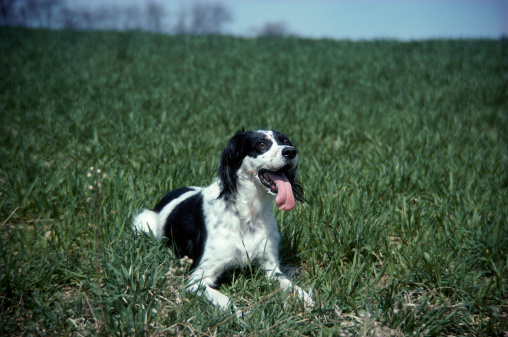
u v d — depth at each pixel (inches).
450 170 195.0
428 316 101.8
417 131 266.2
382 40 756.0
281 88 414.9
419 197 173.8
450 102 346.0
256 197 122.2
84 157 214.2
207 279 118.6
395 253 129.5
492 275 126.5
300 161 217.2
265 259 126.0
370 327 97.9
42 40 617.6
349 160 219.8
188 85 417.4
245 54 637.9
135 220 147.2
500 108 323.3
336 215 146.3
